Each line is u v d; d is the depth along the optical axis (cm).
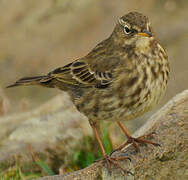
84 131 1443
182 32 2253
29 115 1620
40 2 2459
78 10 2402
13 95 2153
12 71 2273
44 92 2164
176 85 1942
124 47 1090
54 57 2280
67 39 2331
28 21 2420
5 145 1451
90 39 2297
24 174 1356
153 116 1247
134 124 1598
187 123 1046
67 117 1537
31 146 1420
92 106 1119
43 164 1334
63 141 1428
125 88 1062
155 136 1049
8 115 1683
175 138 1026
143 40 1058
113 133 1470
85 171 1066
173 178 1012
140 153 1041
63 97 1672
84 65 1163
